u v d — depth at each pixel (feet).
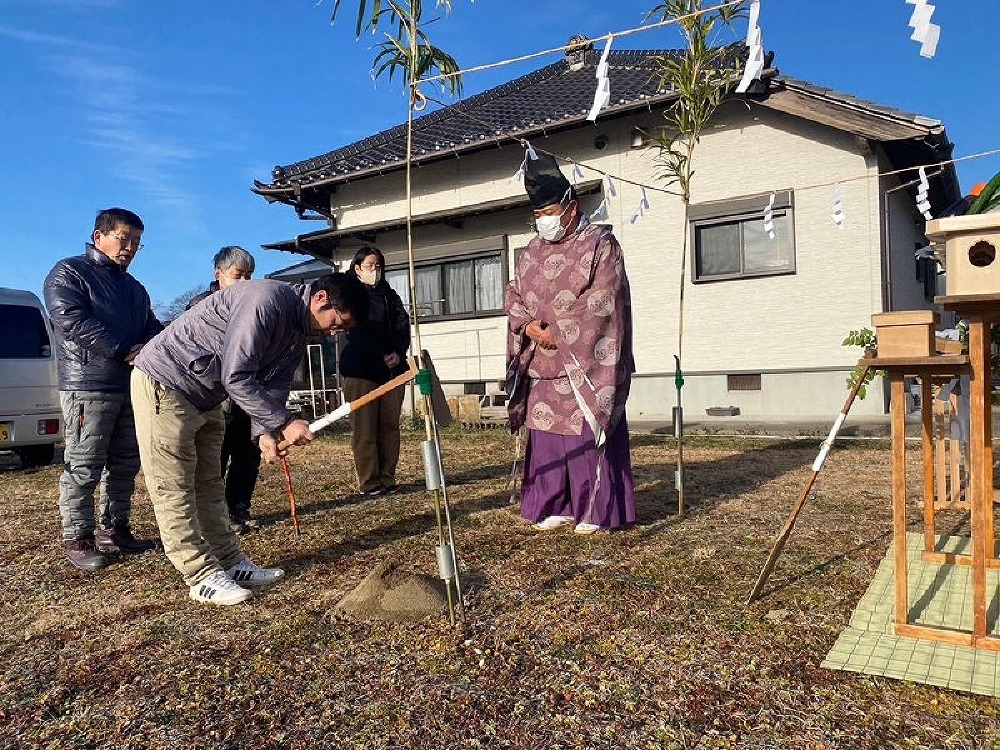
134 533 15.02
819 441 25.12
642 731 6.57
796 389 32.53
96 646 9.04
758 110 32.53
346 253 44.65
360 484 18.17
